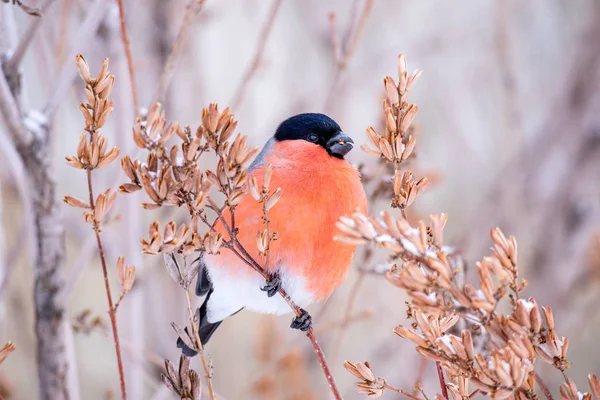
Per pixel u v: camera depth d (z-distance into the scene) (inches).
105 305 600.1
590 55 568.1
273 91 592.7
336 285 329.1
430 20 627.2
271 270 309.1
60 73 326.0
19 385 523.5
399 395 507.8
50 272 328.5
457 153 618.2
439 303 200.7
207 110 226.4
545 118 579.2
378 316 567.8
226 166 227.9
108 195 217.9
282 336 501.4
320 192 306.0
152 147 222.7
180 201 224.2
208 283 334.3
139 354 405.4
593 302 567.5
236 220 302.0
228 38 551.5
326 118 327.6
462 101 611.5
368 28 589.9
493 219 543.5
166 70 313.3
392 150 231.1
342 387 583.2
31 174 321.4
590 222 561.3
